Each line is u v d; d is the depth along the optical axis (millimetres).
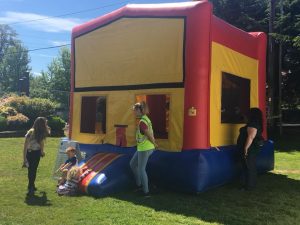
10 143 10352
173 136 5102
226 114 5719
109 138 5930
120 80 5832
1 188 5148
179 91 5098
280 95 13070
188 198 4766
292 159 8602
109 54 6012
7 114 13469
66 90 40594
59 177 5637
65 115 24984
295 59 13422
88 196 4785
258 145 5336
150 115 5379
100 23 6164
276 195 5090
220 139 5512
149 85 5434
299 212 4367
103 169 5027
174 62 5176
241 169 5715
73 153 5383
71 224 3781
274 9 12781
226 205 4547
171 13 5223
